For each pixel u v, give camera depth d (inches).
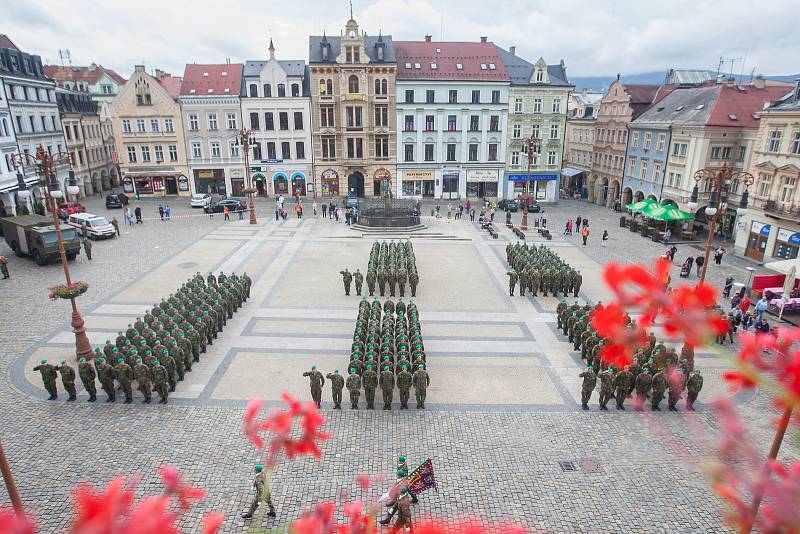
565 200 2596.0
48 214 1807.3
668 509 534.9
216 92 2329.0
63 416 673.0
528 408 708.0
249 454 605.3
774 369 75.2
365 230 1732.3
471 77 2279.8
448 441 635.5
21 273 1242.0
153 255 1419.8
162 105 2306.8
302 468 581.6
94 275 1233.4
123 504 67.1
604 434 652.7
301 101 2327.8
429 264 1375.5
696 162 1699.1
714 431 652.1
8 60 1840.6
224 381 767.1
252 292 1134.4
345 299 1099.3
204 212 2057.1
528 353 866.1
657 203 1755.7
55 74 3026.6
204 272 1270.9
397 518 486.0
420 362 719.7
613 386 703.7
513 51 2487.7
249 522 509.0
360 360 748.0
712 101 1717.5
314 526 110.2
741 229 1517.0
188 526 502.9
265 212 2091.5
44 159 767.1
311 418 124.2
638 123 2038.6
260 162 2405.3
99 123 2655.0
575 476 579.8
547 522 516.1
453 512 525.0
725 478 90.9
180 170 2405.3
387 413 690.8
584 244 1616.6
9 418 665.0
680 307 76.4
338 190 2452.0
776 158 1396.4
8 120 1790.1
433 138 2357.3
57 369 698.8
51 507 520.4
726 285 1155.3
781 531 81.1
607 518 522.9
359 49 2212.1
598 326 78.5
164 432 644.1
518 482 569.3
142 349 747.4
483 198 2422.5
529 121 2364.7
